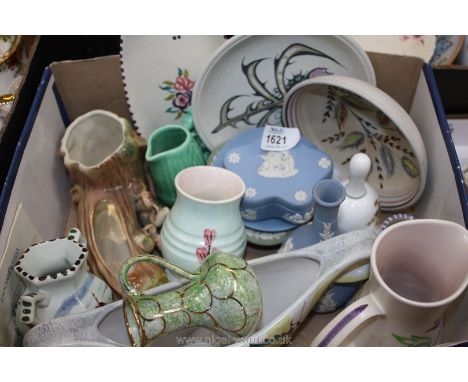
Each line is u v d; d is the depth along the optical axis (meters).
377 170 0.82
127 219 0.76
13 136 0.70
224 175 0.66
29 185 0.69
